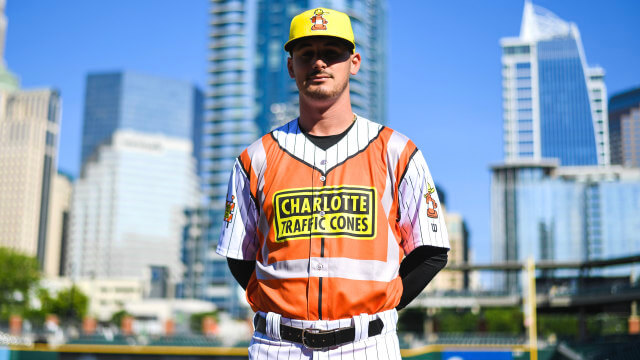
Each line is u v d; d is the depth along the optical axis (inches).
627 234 6038.4
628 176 6259.8
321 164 87.3
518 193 6289.4
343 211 84.4
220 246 93.4
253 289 91.0
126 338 1119.0
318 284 82.1
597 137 7249.0
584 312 1737.2
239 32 5339.6
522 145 7303.2
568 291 1791.3
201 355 1003.3
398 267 87.4
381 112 5570.9
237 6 5374.0
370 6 5492.1
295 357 82.8
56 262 7519.7
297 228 84.7
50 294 3093.0
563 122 7308.1
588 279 1817.2
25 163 6914.4
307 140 89.8
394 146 88.9
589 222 6136.8
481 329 1765.5
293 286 83.2
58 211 7682.1
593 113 7313.0
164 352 1015.0
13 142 6978.4
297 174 87.4
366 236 83.9
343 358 81.5
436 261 89.4
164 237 7829.7
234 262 93.5
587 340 1391.5
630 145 7150.6
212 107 5241.1
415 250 90.2
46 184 7140.8
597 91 7362.2
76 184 7672.2
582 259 6072.8
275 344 84.4
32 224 6855.3
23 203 6815.9
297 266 83.4
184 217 4699.8
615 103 7347.4
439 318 2448.3
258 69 5290.4
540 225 6190.9
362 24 5339.6
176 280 5359.3
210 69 5315.0
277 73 5172.2
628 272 3245.6
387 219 86.5
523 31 7593.5
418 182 88.7
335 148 88.4
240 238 92.5
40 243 6958.7
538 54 7485.2
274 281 85.1
